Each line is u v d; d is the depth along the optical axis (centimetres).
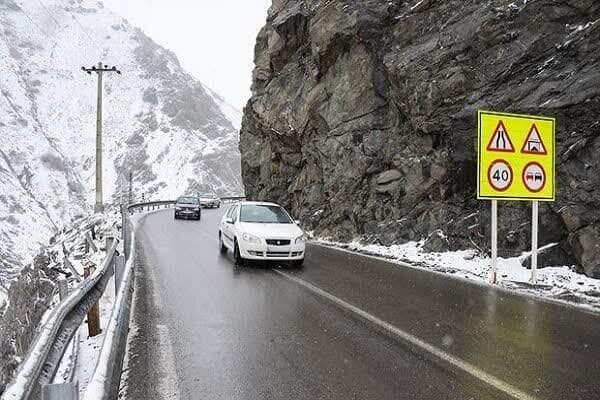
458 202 1354
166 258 1260
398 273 1060
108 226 1770
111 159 13575
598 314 706
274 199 2642
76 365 501
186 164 12975
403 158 1542
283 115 2303
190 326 629
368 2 1762
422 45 1485
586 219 979
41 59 17862
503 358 516
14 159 11794
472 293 850
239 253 1140
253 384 446
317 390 434
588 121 1034
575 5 1165
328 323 649
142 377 462
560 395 426
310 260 1260
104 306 772
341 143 1820
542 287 873
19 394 211
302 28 2286
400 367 489
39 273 1207
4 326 925
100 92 3316
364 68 1773
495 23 1285
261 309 723
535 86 1152
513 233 1139
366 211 1617
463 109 1286
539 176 958
